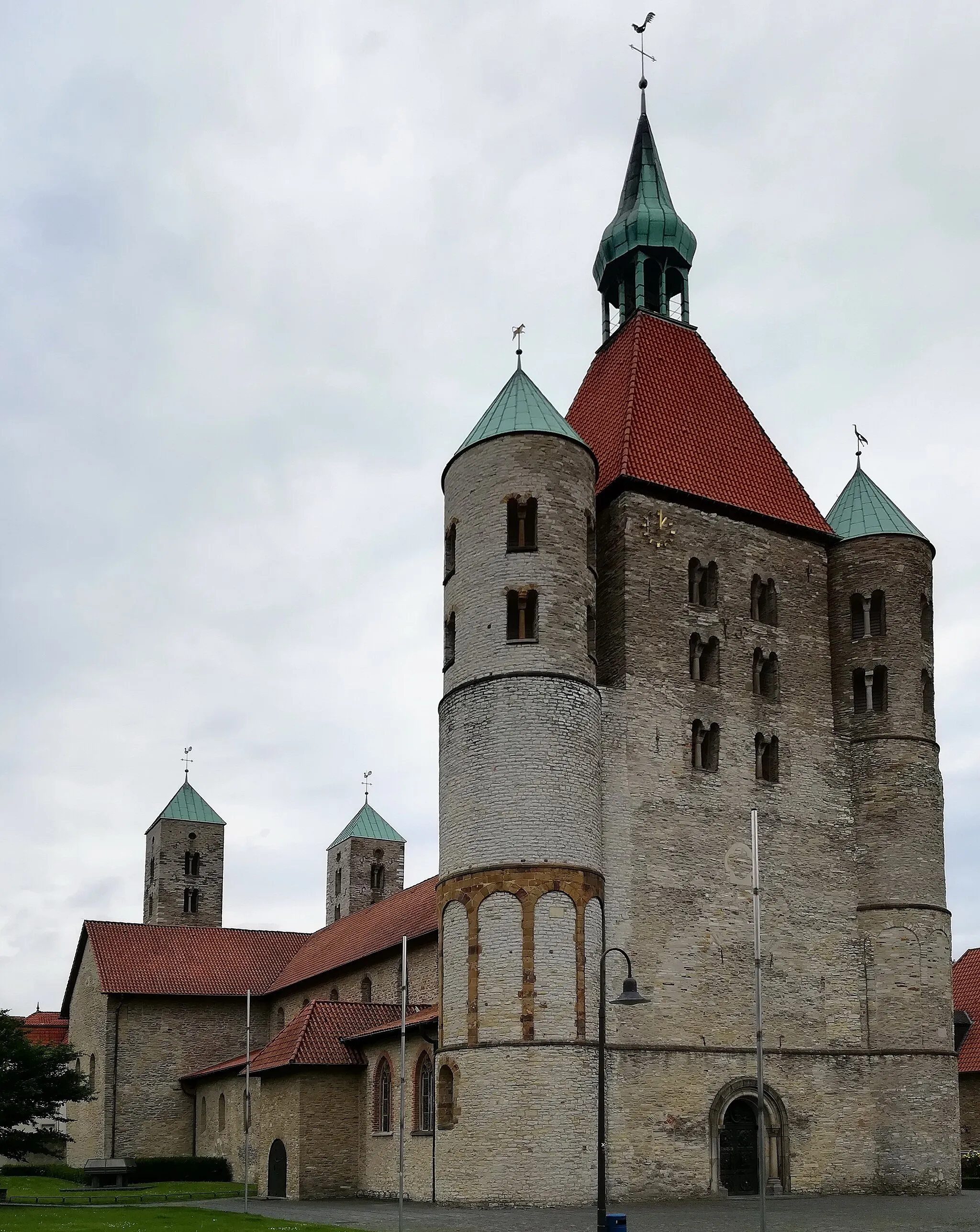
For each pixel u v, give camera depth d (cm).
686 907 5525
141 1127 8625
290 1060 5859
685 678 5831
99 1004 8938
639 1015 5281
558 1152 4809
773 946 5691
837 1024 5747
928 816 6031
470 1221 4269
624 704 5647
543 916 5041
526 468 5538
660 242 6944
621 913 5375
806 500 6512
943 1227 3962
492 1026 4969
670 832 5591
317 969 8075
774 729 6006
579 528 5562
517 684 5291
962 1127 7425
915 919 5862
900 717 6106
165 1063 8794
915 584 6284
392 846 11700
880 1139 5650
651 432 6203
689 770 5722
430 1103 5359
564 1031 4947
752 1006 5547
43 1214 4741
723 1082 5369
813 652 6247
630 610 5772
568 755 5244
